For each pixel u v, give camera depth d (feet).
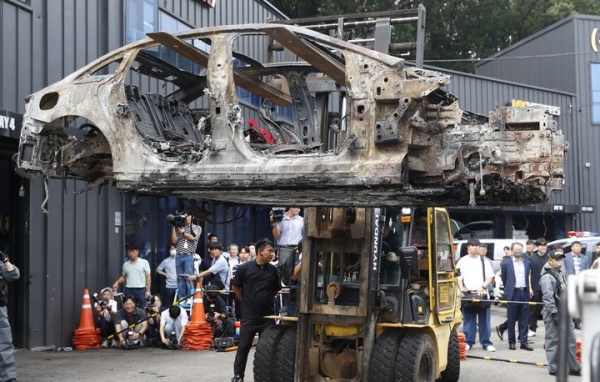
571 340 36.99
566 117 110.52
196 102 54.95
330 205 26.81
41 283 43.45
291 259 31.71
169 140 28.07
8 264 31.17
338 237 29.32
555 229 111.24
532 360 43.70
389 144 22.26
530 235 111.86
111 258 49.21
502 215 104.12
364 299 28.73
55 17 44.73
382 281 30.35
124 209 51.03
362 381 28.99
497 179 23.36
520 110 22.99
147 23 54.24
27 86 42.27
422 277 32.89
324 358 29.96
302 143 29.73
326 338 30.14
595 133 112.27
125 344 45.03
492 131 23.02
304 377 29.55
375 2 135.74
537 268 49.55
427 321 30.83
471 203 23.08
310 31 23.59
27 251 42.55
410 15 32.53
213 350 45.14
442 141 23.21
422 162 23.26
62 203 45.11
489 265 48.91
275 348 30.76
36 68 43.11
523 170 22.90
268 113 33.58
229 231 71.05
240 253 53.11
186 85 30.91
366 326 28.89
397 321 29.63
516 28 160.86
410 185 23.22
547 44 117.29
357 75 22.75
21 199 42.75
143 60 28.55
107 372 37.01
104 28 49.21
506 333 58.18
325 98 30.81
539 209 104.53
